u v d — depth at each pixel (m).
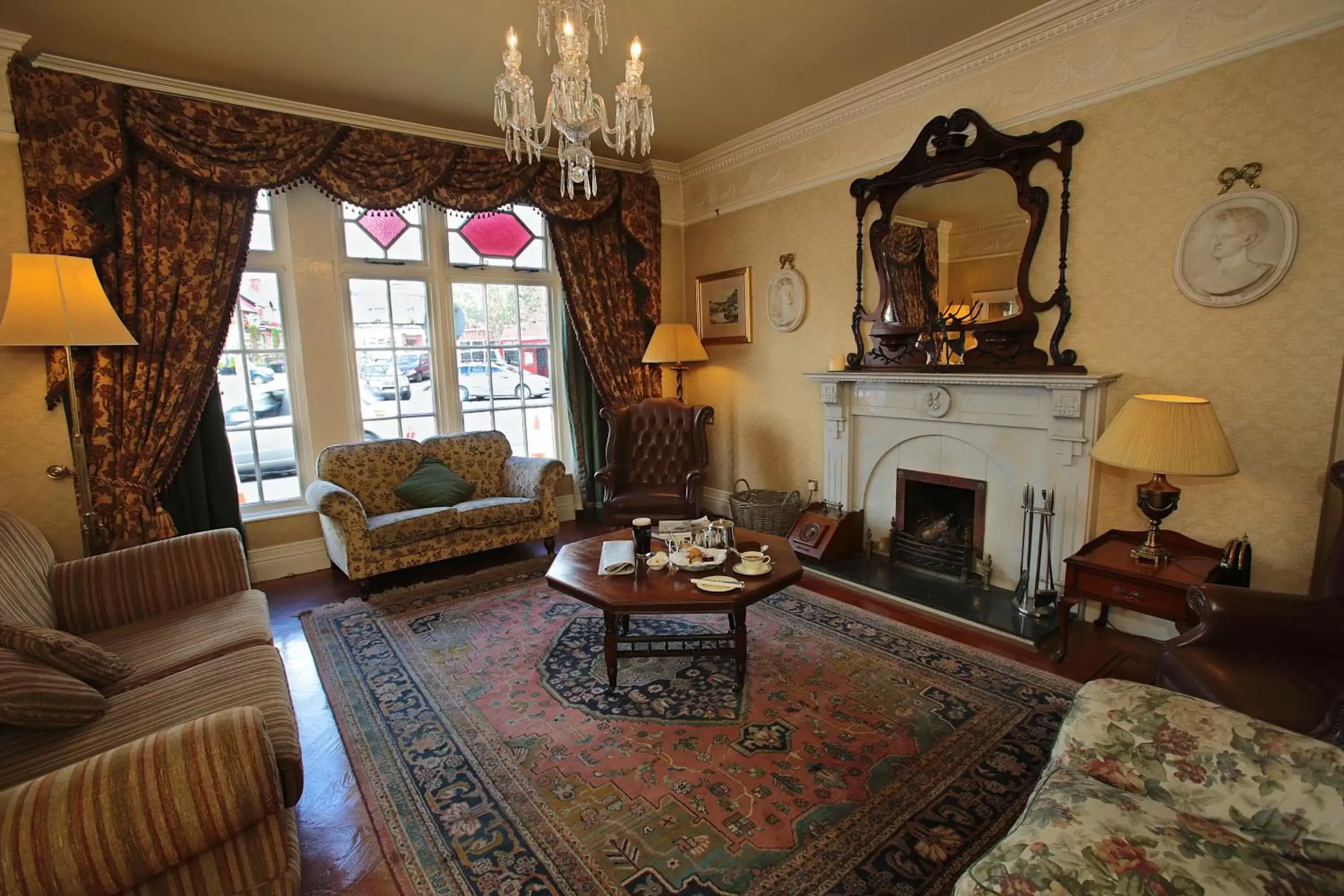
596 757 2.09
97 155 2.95
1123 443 2.35
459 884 1.61
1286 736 1.22
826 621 3.08
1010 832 1.19
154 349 3.18
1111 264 2.78
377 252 4.12
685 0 2.59
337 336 3.97
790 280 4.25
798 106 3.82
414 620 3.17
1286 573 2.43
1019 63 2.97
